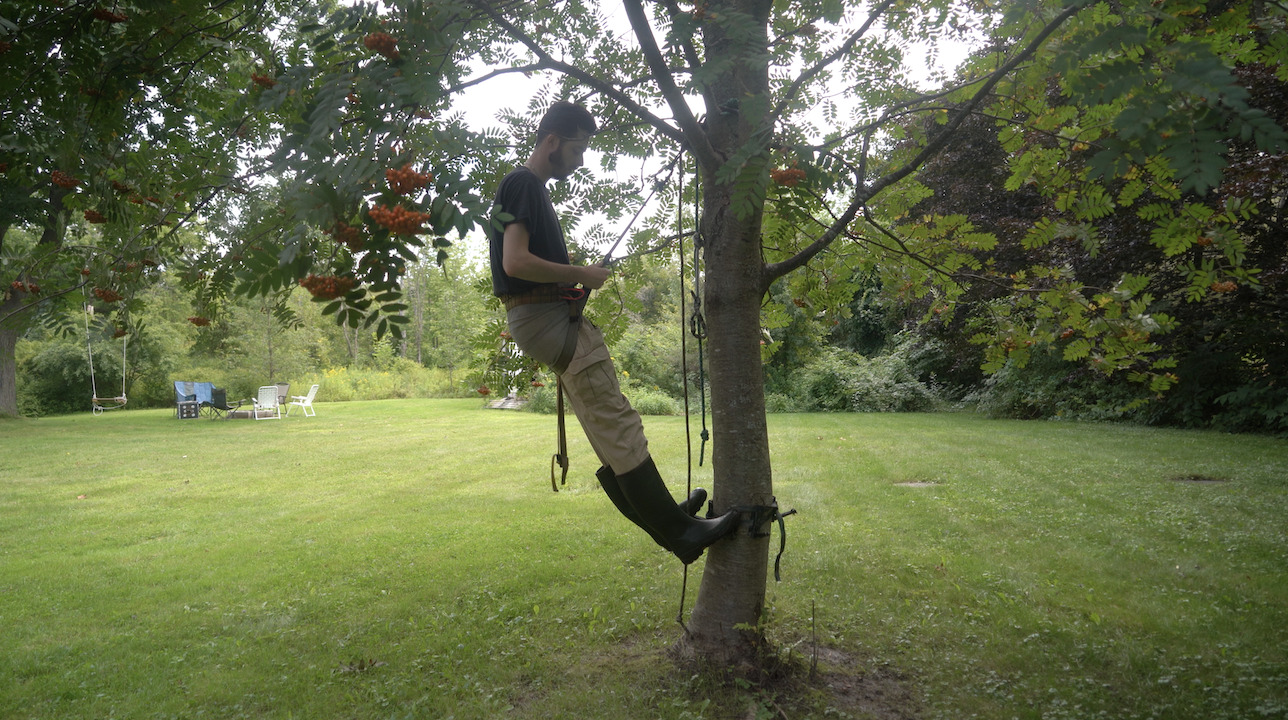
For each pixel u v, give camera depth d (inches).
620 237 137.1
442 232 56.9
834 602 151.3
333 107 59.4
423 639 140.6
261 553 206.2
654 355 779.4
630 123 133.8
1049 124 111.4
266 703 117.8
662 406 695.1
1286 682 110.9
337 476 341.7
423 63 63.7
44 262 99.0
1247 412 396.2
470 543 208.1
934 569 170.2
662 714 107.7
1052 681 115.8
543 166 87.2
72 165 89.3
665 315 834.2
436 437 502.0
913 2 121.3
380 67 62.5
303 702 117.7
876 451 357.7
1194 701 107.6
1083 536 193.0
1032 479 274.1
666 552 192.7
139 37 87.7
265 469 366.9
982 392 604.4
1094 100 53.1
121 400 885.8
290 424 636.1
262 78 89.1
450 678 124.3
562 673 124.8
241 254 73.8
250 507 272.7
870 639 133.4
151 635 147.2
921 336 627.8
